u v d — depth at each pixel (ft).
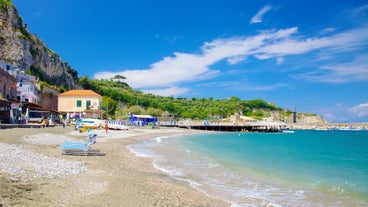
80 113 237.66
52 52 323.37
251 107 640.99
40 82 232.12
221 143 143.84
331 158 88.99
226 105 604.90
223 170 59.06
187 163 67.05
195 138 179.11
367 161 81.56
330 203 36.83
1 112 116.88
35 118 157.48
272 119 524.11
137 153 81.71
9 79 145.38
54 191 31.42
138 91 575.38
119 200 31.73
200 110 539.29
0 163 39.34
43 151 62.08
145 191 37.45
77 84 392.27
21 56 239.91
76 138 103.24
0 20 234.17
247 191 42.37
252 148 119.44
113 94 433.48
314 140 209.15
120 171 49.62
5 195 26.55
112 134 150.71
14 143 65.00
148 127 273.13
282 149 119.65
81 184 36.29
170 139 155.94
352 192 42.73
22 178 34.04
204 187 44.14
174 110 491.31
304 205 35.88
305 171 61.77
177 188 41.86
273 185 46.73
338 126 603.26
